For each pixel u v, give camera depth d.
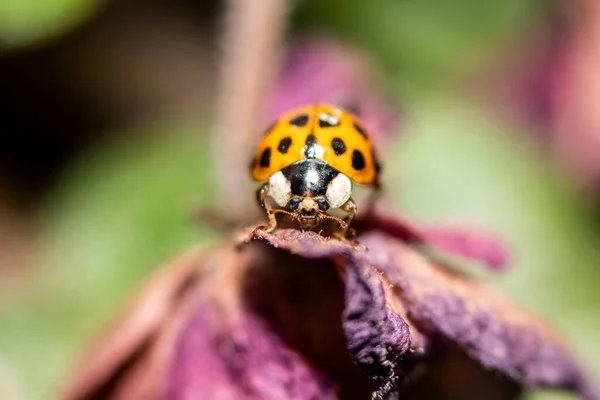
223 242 0.10
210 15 0.18
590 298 0.12
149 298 0.10
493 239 0.09
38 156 0.16
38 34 0.11
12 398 0.11
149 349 0.10
